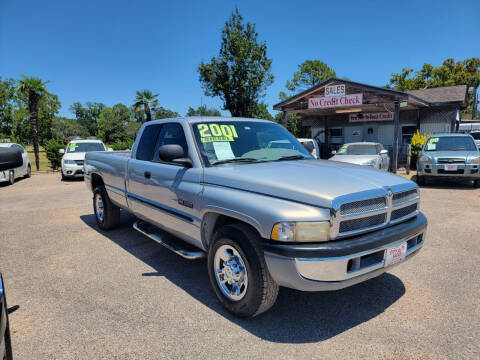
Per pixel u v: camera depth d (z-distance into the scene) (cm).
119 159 508
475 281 378
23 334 283
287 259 252
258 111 2991
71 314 314
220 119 407
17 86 1920
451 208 742
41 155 3606
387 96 1470
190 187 346
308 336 276
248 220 277
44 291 362
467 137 1105
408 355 251
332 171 318
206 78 2764
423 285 369
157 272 411
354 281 265
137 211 467
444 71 4250
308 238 254
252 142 396
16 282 386
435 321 297
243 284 293
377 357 249
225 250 307
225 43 2686
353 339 272
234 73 2683
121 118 7481
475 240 520
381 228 289
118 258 459
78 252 484
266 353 255
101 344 268
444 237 536
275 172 312
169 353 256
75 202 883
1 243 530
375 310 317
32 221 672
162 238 411
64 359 250
